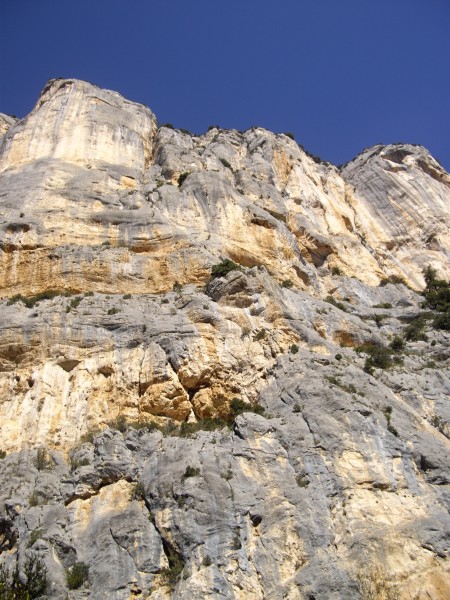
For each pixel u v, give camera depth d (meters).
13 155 58.16
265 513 27.09
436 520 27.50
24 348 35.94
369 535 26.36
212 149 67.56
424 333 47.00
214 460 28.95
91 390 34.94
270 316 40.19
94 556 25.78
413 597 24.41
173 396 34.59
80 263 42.97
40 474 29.25
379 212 75.75
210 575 24.41
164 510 26.91
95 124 61.59
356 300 53.97
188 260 44.28
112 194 52.47
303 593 24.27
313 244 58.50
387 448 30.56
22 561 24.73
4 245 43.91
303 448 30.17
